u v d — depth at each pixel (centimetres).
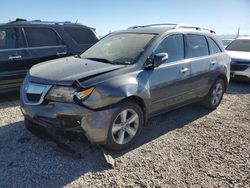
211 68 606
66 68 431
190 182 355
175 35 532
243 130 536
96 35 815
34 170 365
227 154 434
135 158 408
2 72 645
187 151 438
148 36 506
